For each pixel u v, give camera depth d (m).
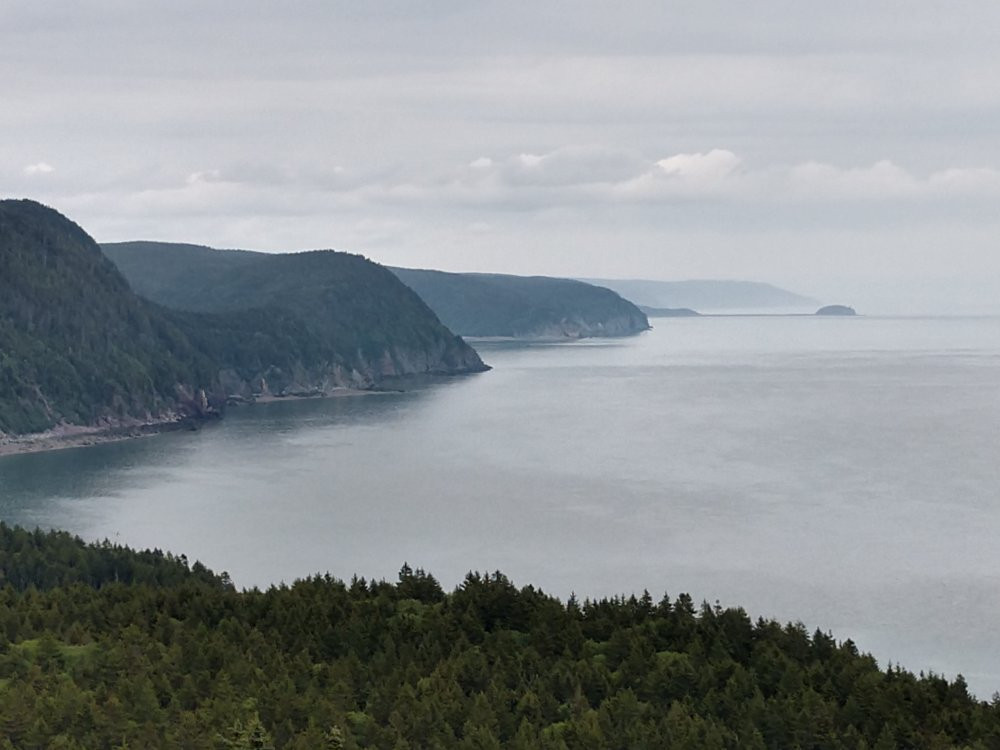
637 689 127.56
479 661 130.38
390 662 131.75
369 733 112.75
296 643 137.00
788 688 127.56
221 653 129.50
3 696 114.38
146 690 116.69
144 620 143.00
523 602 151.25
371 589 162.12
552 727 117.19
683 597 152.62
